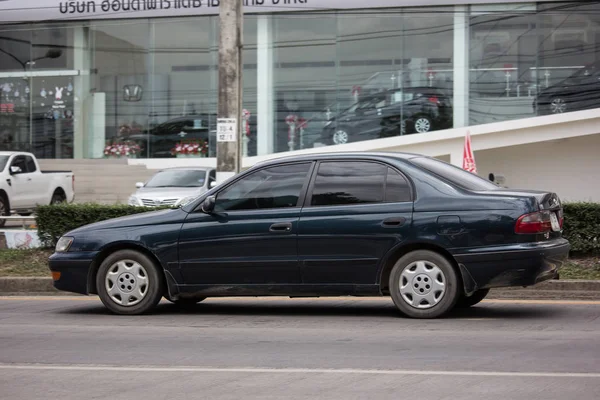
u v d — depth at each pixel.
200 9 29.84
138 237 11.21
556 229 10.55
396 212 10.43
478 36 28.16
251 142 29.67
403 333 9.59
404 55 28.55
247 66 29.64
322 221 10.61
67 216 16.69
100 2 30.53
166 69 30.45
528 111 27.95
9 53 31.70
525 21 27.92
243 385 7.07
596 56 27.56
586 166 28.53
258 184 11.03
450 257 10.35
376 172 10.70
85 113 31.22
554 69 27.81
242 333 9.78
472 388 6.87
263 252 10.78
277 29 29.39
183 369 7.77
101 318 11.17
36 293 14.52
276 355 8.38
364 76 28.86
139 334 9.80
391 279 10.52
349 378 7.29
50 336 9.73
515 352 8.40
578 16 27.62
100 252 11.38
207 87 30.19
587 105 27.62
